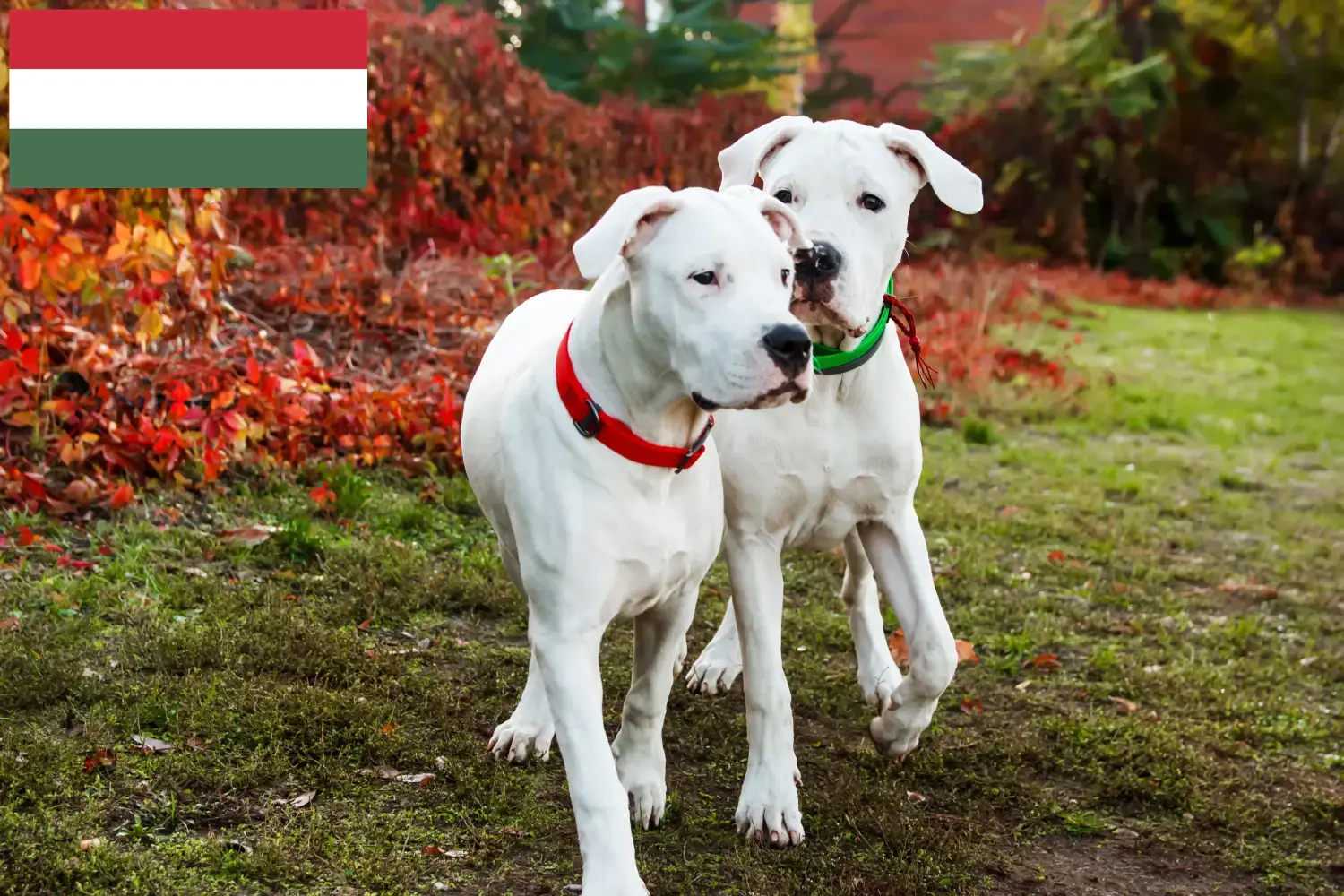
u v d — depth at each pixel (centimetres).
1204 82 2164
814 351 361
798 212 362
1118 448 903
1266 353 1391
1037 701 470
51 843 308
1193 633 559
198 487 557
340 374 678
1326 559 686
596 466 306
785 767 358
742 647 369
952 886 343
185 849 315
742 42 1948
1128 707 468
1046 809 388
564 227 1196
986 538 666
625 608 318
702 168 1533
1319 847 383
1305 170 2200
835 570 593
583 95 1839
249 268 773
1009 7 2639
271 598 461
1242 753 441
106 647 416
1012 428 945
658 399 304
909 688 379
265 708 381
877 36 2642
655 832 352
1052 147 2052
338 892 306
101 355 575
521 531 317
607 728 411
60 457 534
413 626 470
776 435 365
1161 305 1802
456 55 1081
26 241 565
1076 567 629
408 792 356
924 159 367
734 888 329
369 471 619
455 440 640
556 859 331
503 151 1123
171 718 374
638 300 297
